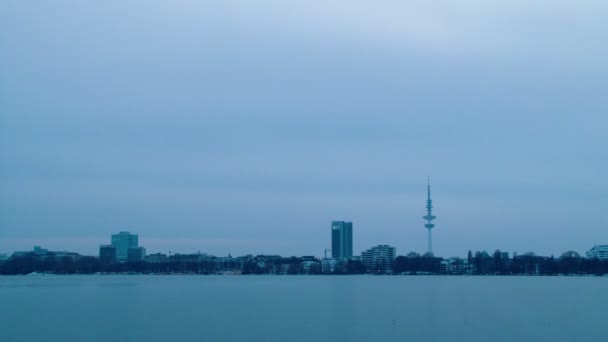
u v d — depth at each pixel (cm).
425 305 18050
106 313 15575
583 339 11131
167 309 16762
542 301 19888
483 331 11988
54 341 10912
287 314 15150
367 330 12050
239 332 11769
